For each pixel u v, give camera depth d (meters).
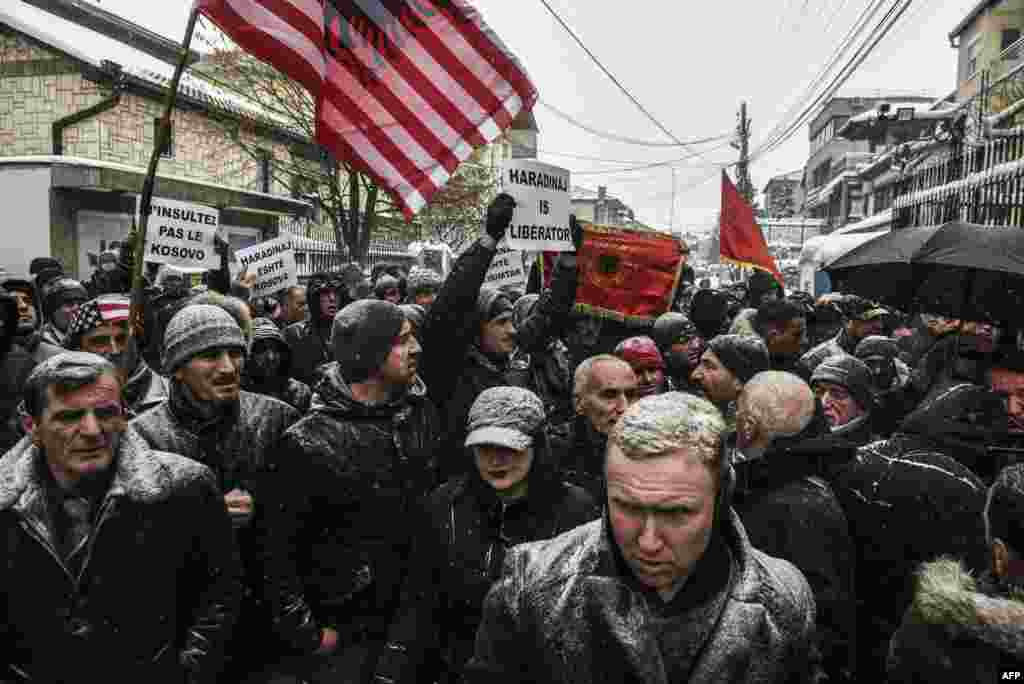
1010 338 3.65
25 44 15.31
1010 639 1.48
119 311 3.72
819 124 58.22
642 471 1.28
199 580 2.51
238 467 2.99
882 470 2.77
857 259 4.54
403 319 2.97
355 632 2.89
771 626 1.34
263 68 16.75
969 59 30.02
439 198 19.05
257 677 3.10
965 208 7.76
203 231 5.55
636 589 1.39
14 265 13.27
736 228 8.48
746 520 2.56
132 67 15.95
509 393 2.61
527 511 2.60
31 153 15.50
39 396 2.19
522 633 1.45
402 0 3.98
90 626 2.21
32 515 2.19
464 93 4.07
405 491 2.96
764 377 2.71
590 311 6.01
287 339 6.54
